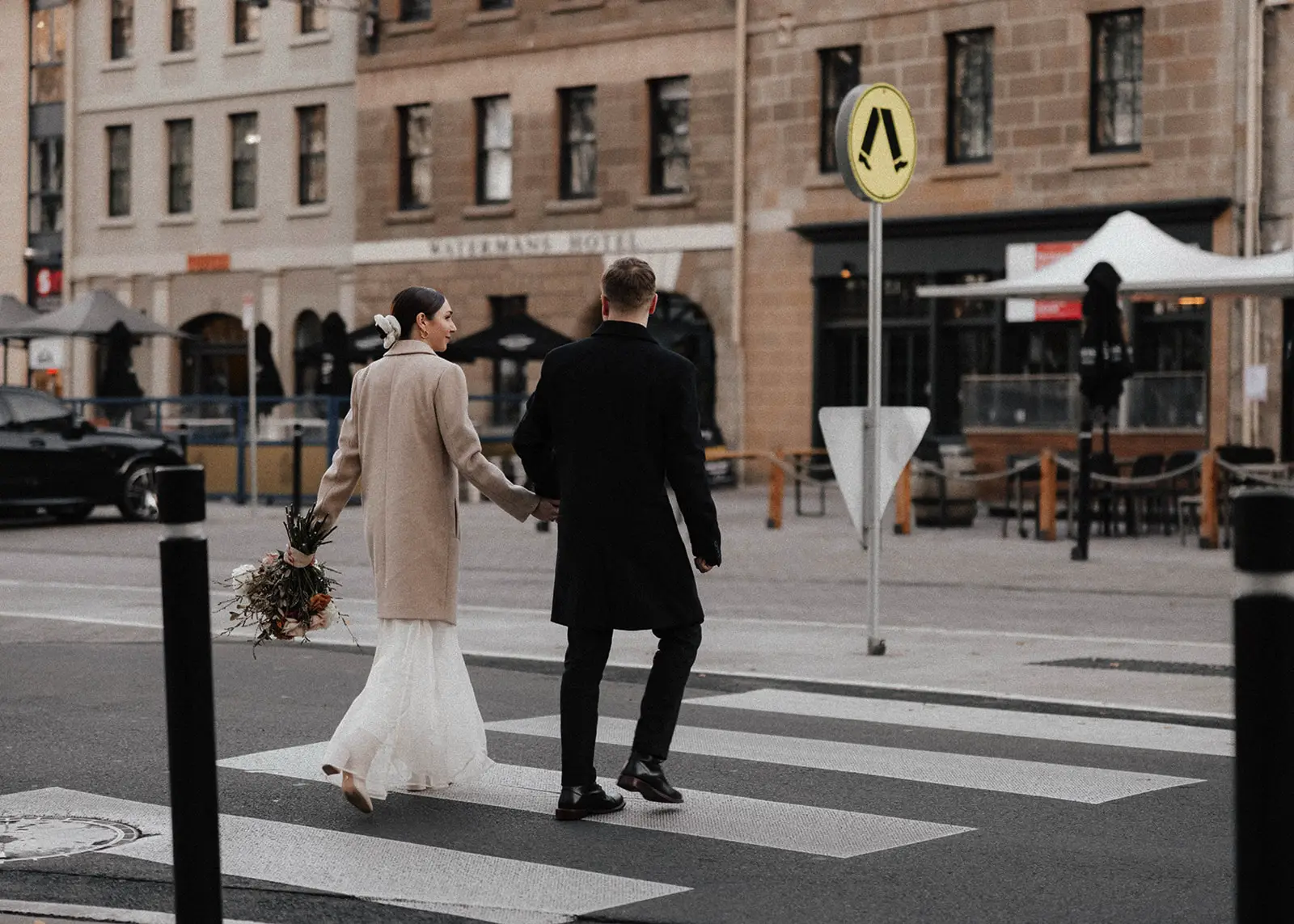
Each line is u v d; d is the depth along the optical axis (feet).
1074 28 89.86
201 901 14.17
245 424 89.04
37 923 16.75
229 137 126.72
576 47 108.27
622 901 17.53
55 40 135.64
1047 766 24.12
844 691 30.66
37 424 73.51
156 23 130.41
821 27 98.32
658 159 106.42
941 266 94.63
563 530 20.77
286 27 123.13
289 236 123.24
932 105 94.79
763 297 101.09
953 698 29.84
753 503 87.25
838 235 97.81
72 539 69.00
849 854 19.39
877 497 34.81
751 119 101.14
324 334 100.42
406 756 21.38
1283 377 81.97
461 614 42.60
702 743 25.82
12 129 136.67
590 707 21.06
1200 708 28.73
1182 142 86.43
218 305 127.13
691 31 103.55
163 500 14.17
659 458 20.58
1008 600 45.14
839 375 99.60
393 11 116.37
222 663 34.42
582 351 20.83
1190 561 54.90
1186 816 21.16
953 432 95.14
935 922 16.75
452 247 113.91
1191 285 60.64
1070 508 62.75
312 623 21.53
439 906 17.44
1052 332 91.30
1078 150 89.92
